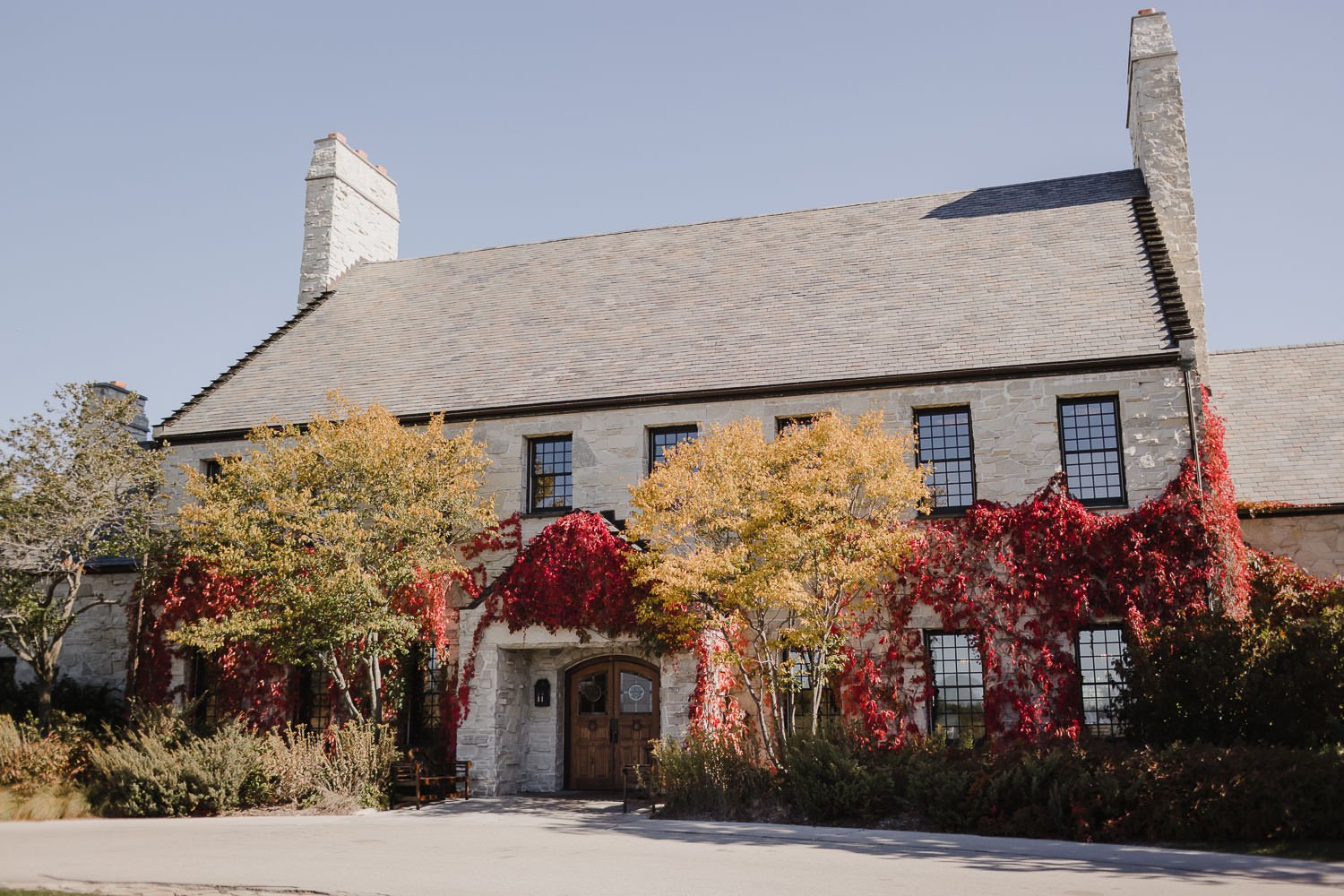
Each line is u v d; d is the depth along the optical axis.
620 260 27.50
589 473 21.92
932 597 19.36
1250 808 13.04
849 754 16.38
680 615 18.69
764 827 15.33
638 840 14.09
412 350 25.64
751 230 27.30
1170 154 24.11
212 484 21.72
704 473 18.34
